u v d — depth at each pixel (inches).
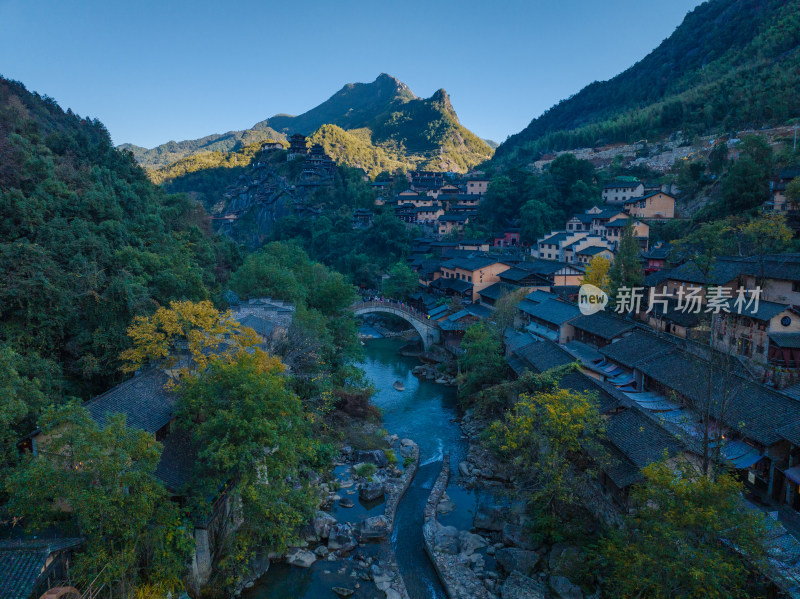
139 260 1680.6
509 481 1485.0
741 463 1102.4
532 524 1194.0
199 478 976.3
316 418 1641.2
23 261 1280.8
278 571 1110.4
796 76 4761.3
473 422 1915.6
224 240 3016.7
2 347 1091.3
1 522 813.9
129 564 777.6
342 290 2431.1
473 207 5521.7
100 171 1993.1
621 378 1673.2
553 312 2340.1
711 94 5728.3
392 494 1419.8
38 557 693.9
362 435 1802.4
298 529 1220.5
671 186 4436.5
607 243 3622.0
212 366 1077.1
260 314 1863.9
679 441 1114.1
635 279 2214.6
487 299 3078.2
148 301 1464.1
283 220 5772.6
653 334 1761.8
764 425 1123.3
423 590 1073.5
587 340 2087.8
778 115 4471.0
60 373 1216.8
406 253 4709.6
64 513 829.8
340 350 2229.3
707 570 729.6
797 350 1485.0
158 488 836.0
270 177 7298.2
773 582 791.1
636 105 7642.7
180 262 1870.1
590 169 5098.4
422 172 6820.9
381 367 2768.2
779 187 2652.6
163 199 2691.9
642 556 795.4
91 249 1523.1
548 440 1177.4
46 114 2800.2
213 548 1040.2
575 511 1181.1
